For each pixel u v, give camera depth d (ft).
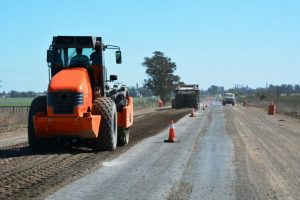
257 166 48.01
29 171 43.52
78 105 54.75
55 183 37.88
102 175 41.68
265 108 220.02
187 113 169.17
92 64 61.00
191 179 40.27
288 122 118.93
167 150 60.29
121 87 67.77
